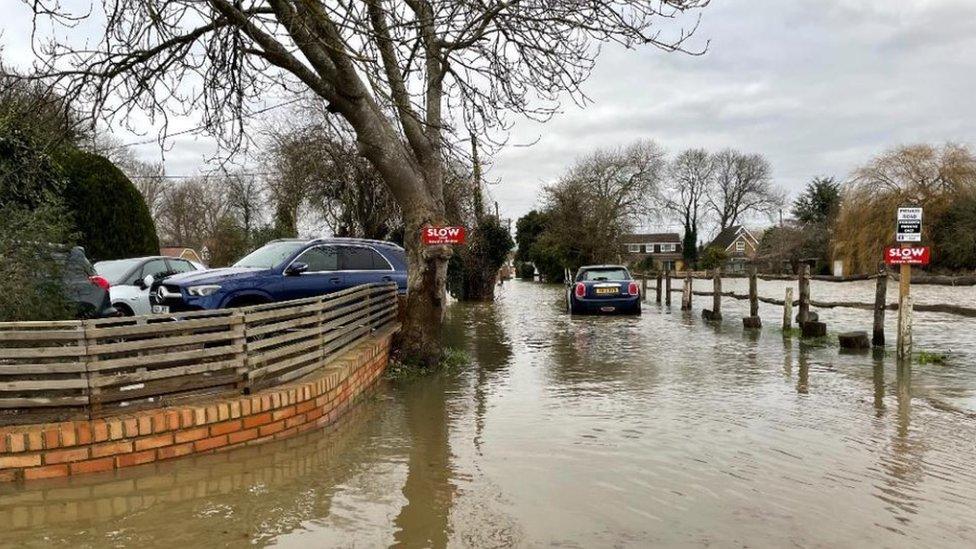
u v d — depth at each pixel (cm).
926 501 416
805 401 694
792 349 1086
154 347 496
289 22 699
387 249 1132
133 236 1680
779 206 7394
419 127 965
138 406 496
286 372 597
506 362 1005
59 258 638
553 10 799
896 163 3516
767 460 499
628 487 445
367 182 2252
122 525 383
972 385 763
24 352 459
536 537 368
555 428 600
